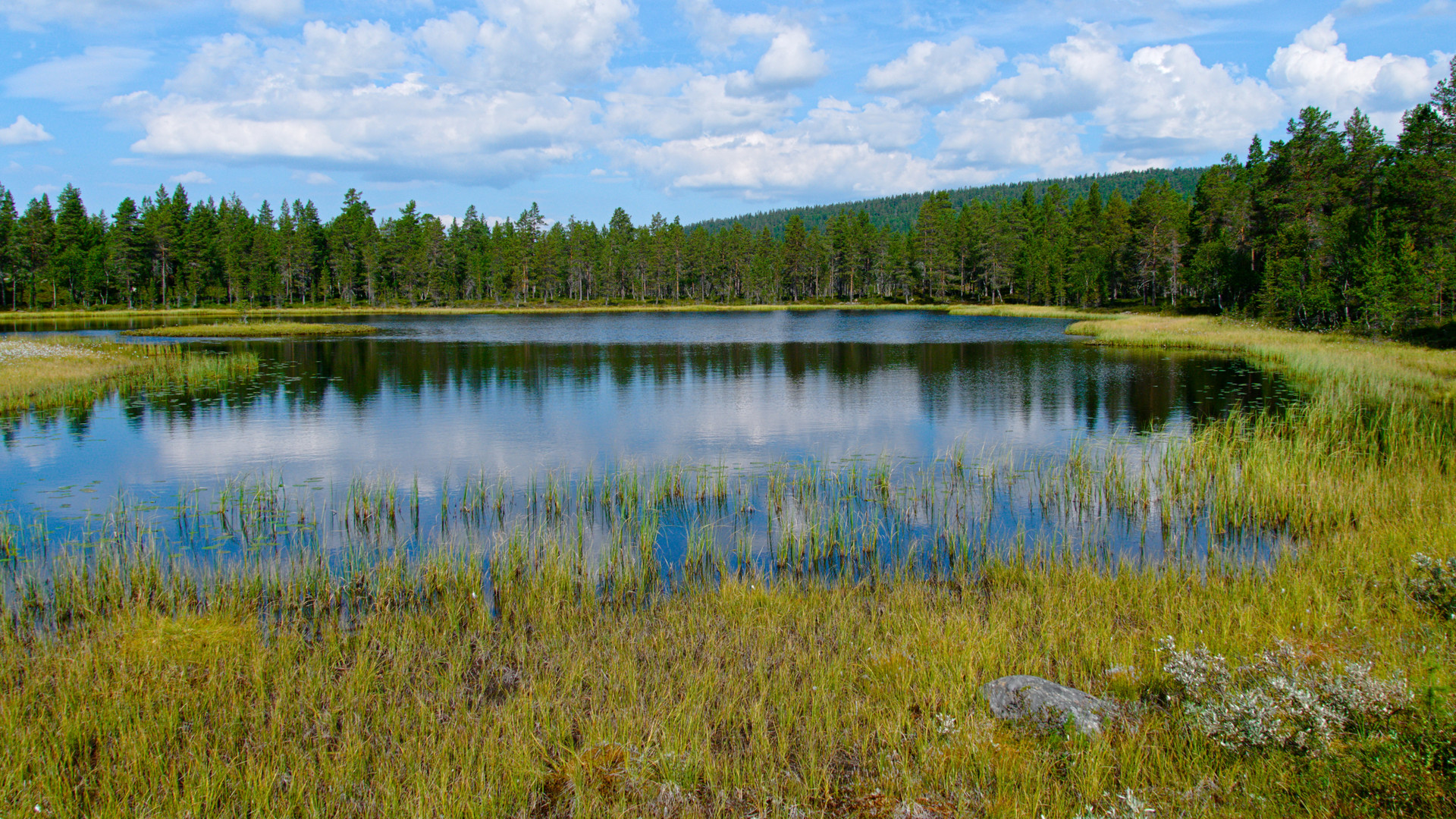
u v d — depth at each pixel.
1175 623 8.46
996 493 16.25
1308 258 55.38
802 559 12.30
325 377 36.28
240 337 60.19
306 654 8.35
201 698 7.20
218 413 26.72
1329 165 63.12
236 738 6.62
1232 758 5.43
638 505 15.45
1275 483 14.65
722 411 27.03
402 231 122.06
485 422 25.16
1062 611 9.09
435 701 7.25
